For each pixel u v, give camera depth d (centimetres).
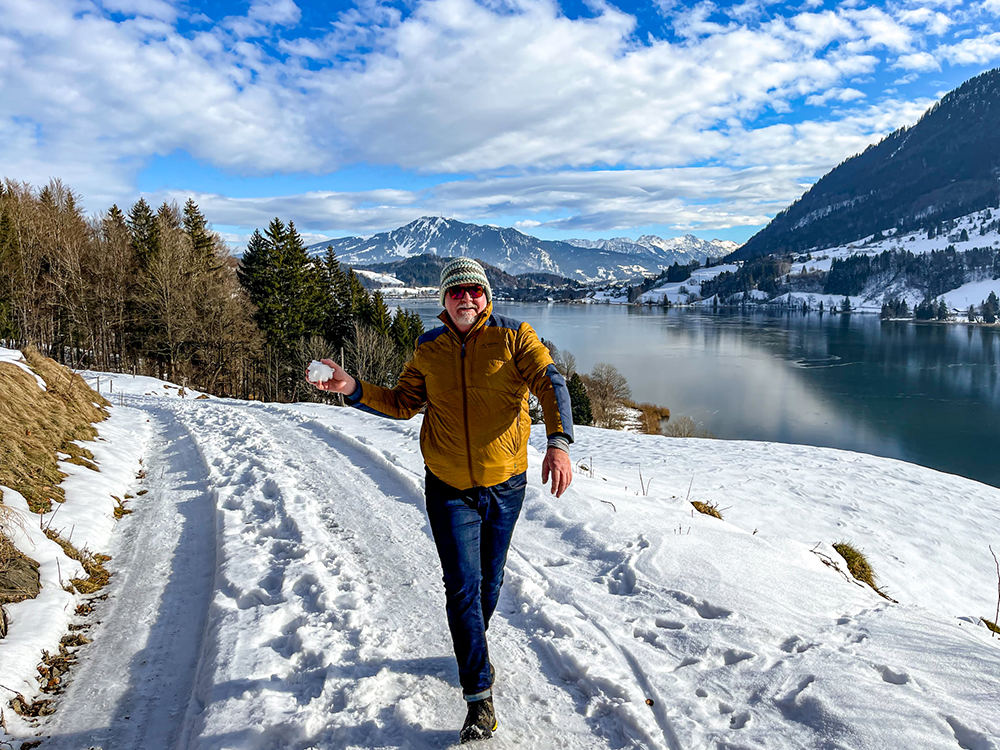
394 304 19812
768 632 276
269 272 4231
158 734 238
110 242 3853
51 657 294
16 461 511
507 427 229
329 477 626
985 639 273
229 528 459
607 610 312
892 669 235
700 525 459
